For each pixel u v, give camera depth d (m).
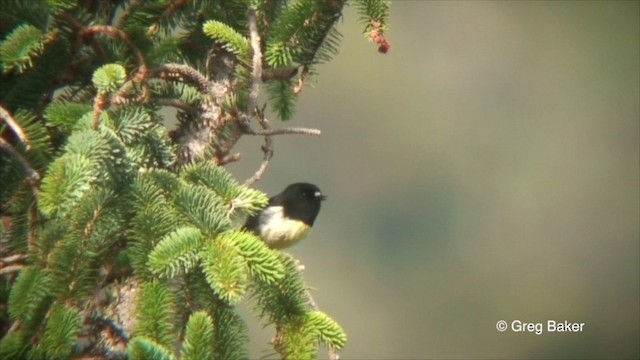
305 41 5.06
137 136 4.54
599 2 22.98
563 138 21.86
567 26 22.97
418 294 18.38
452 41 22.45
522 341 17.94
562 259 19.52
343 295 18.12
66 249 4.11
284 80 5.33
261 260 4.30
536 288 18.80
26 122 4.45
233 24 5.14
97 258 4.23
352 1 4.93
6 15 4.67
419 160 20.64
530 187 20.66
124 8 5.14
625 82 22.75
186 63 5.16
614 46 22.95
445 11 22.52
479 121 21.73
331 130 20.67
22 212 4.39
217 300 4.31
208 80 4.87
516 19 23.03
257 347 10.38
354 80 21.33
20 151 4.40
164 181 4.41
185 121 4.95
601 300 18.84
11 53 4.46
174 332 4.20
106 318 4.30
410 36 22.45
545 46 22.86
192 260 4.19
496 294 18.61
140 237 4.24
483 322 18.22
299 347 4.38
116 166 4.25
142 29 4.82
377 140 20.77
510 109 22.08
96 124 4.25
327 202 19.08
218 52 5.01
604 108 22.28
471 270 18.92
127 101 4.68
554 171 21.19
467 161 20.91
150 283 4.12
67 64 4.78
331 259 18.52
